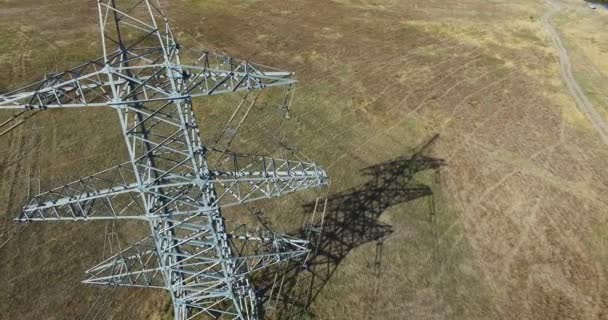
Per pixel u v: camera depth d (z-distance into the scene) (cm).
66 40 5616
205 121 4519
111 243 3281
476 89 5600
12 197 3562
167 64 1967
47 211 2673
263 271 3186
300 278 3172
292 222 3566
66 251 3200
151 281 3067
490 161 4434
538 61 6438
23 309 2841
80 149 4069
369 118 4859
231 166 3991
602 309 3167
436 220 3728
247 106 4778
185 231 3372
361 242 3472
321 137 4488
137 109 1975
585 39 7325
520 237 3659
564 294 3250
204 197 2259
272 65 5619
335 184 3962
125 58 2145
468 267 3378
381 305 3069
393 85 5497
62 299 2908
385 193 3925
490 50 6631
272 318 2916
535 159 4522
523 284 3297
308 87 5244
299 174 2514
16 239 3250
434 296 3161
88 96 4644
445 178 4162
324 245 3416
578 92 5738
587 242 3672
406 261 3369
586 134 4959
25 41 5497
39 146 4056
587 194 4144
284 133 4475
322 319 2947
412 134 4700
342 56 6022
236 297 2781
